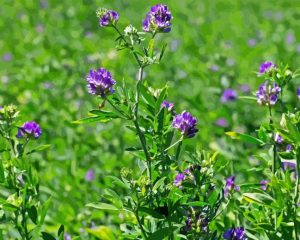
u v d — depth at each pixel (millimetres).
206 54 12930
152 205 4438
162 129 4484
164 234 4285
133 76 10727
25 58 12656
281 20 17094
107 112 4352
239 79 10445
